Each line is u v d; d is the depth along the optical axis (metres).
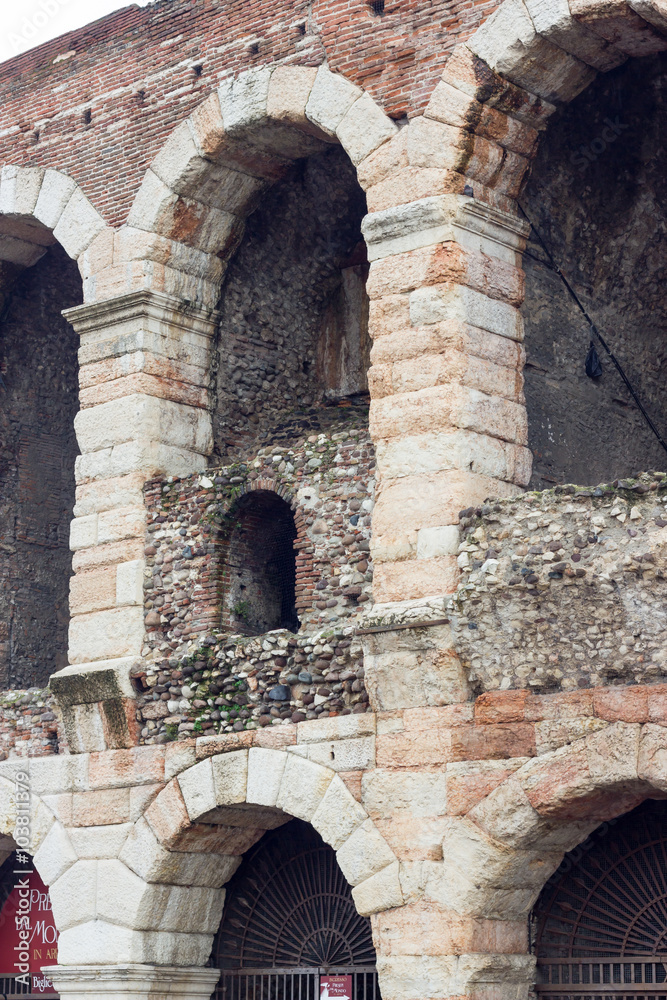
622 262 18.19
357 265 19.84
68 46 19.22
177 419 17.88
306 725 15.12
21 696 18.17
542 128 15.59
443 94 15.12
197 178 17.62
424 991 13.66
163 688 16.53
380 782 14.35
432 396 14.77
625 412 18.31
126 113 18.38
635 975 14.12
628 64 16.50
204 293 18.33
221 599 16.72
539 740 13.52
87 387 18.08
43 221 18.95
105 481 17.69
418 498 14.67
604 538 13.41
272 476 16.45
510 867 13.66
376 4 16.00
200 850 16.36
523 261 16.55
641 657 13.18
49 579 22.20
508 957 13.92
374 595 14.77
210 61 17.55
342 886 16.31
